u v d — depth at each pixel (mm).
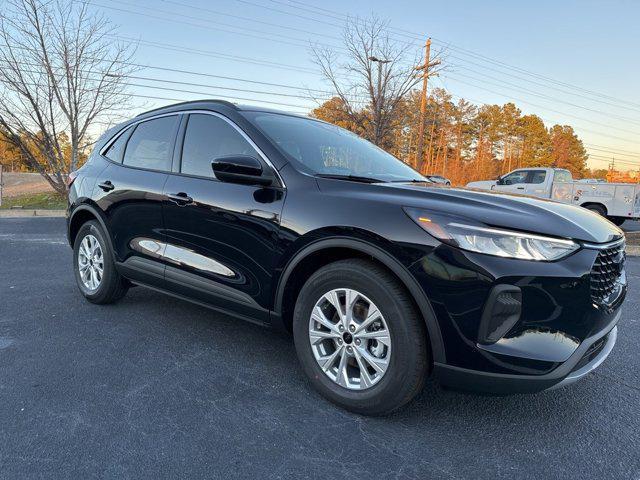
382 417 2570
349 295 2535
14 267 6016
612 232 2580
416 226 2322
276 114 3584
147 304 4445
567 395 2924
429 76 22391
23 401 2615
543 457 2268
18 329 3723
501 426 2531
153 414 2529
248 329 3865
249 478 2047
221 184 3148
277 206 2805
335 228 2525
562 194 14984
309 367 2732
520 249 2195
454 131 67188
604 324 2398
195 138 3492
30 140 15664
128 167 3943
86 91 14883
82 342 3496
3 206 14984
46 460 2113
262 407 2637
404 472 2117
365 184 2688
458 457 2244
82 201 4258
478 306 2191
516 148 75000
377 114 18734
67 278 5422
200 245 3227
